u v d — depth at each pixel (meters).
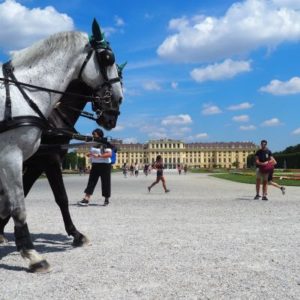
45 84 7.07
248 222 11.91
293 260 7.31
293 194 24.00
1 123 6.49
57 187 8.22
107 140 8.25
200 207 16.28
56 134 7.57
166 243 8.70
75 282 5.95
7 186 6.54
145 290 5.61
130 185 36.31
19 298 5.31
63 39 7.28
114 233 9.90
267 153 20.11
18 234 6.61
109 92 7.49
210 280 6.07
